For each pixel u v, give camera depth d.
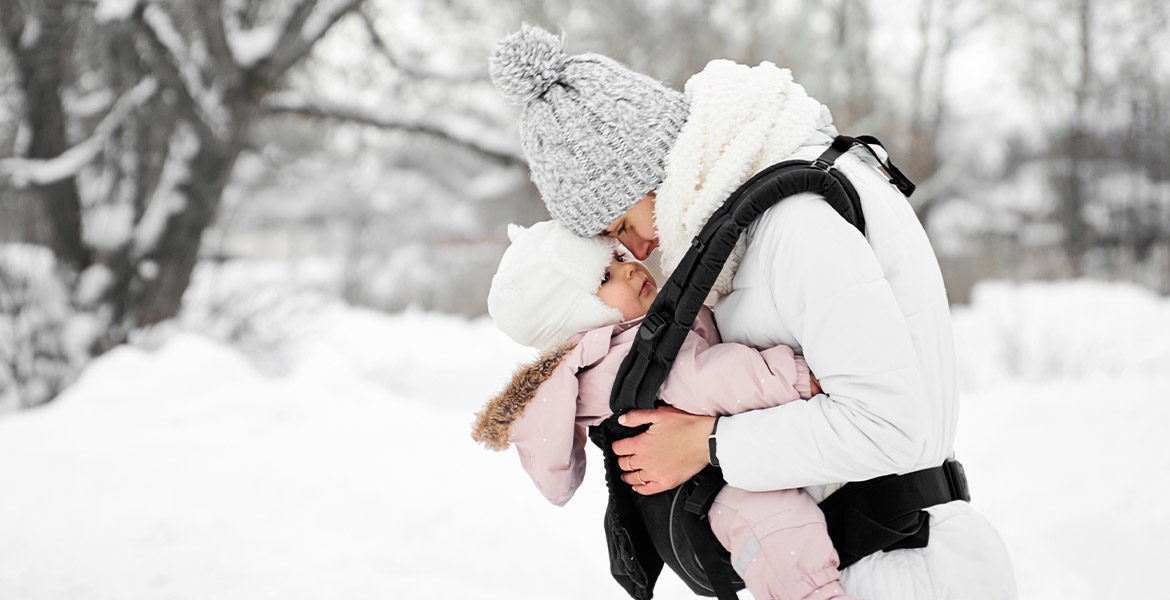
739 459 1.69
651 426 1.79
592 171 1.84
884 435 1.59
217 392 6.74
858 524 1.71
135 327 10.30
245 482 4.99
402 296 23.23
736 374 1.71
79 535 4.17
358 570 3.85
